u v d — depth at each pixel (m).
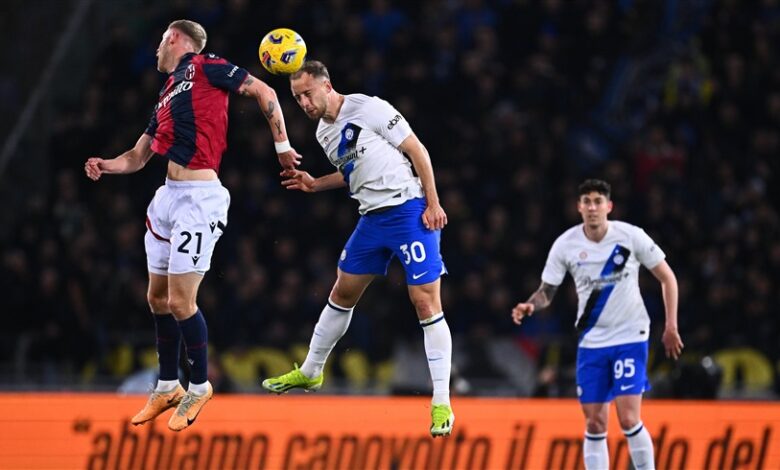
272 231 49.22
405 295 46.66
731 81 56.28
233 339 45.66
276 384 27.58
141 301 46.28
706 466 35.38
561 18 57.31
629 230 32.59
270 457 33.78
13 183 54.66
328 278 48.41
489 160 51.81
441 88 53.66
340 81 53.16
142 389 40.34
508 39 57.25
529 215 50.12
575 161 54.28
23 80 57.22
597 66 56.62
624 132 55.53
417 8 57.97
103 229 49.91
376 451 34.38
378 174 25.73
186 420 24.84
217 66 24.69
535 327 46.88
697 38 57.69
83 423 32.72
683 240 49.72
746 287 48.06
